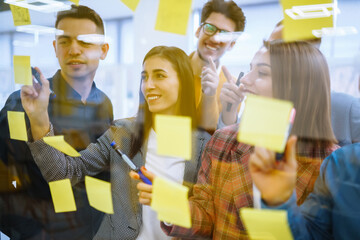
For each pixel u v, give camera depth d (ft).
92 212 2.86
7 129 3.13
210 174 2.36
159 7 2.27
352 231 1.83
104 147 2.83
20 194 3.11
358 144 1.97
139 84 2.86
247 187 2.15
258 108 1.64
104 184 2.44
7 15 3.22
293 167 1.71
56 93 3.01
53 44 3.07
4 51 3.29
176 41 2.68
